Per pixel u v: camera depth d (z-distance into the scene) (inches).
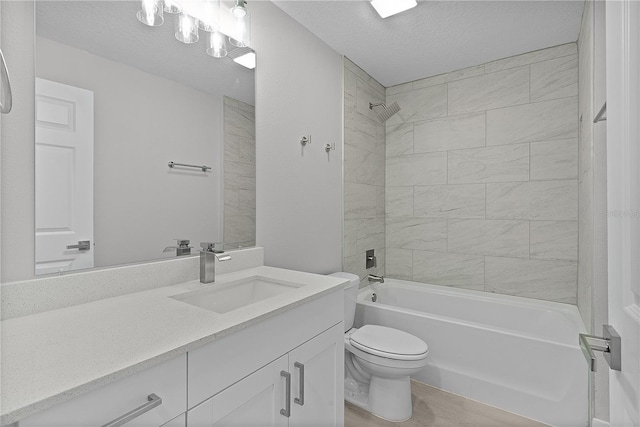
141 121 51.3
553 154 94.7
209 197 61.6
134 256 50.1
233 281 56.4
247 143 68.9
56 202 41.9
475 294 103.9
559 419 67.9
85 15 45.0
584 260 78.5
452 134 111.3
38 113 40.3
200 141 60.0
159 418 28.7
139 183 51.0
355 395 79.2
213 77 62.1
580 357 66.6
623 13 21.7
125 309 40.2
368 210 113.6
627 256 21.5
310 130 86.7
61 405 23.0
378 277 112.1
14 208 38.4
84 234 44.5
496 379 75.7
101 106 46.6
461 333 80.4
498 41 92.0
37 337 31.4
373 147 116.8
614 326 24.2
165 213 54.6
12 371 24.8
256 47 70.8
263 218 72.7
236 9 59.7
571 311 87.8
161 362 28.3
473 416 71.9
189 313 38.8
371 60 103.6
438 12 78.7
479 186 106.3
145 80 51.8
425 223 116.3
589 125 70.2
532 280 97.8
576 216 91.6
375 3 73.9
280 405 42.3
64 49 42.8
